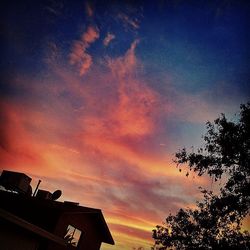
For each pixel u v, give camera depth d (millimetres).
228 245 15633
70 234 16469
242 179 14383
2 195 16516
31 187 18078
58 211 15375
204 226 16812
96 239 19625
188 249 18281
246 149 14219
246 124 14195
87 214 18312
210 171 15219
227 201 14844
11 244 10602
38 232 10281
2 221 10219
